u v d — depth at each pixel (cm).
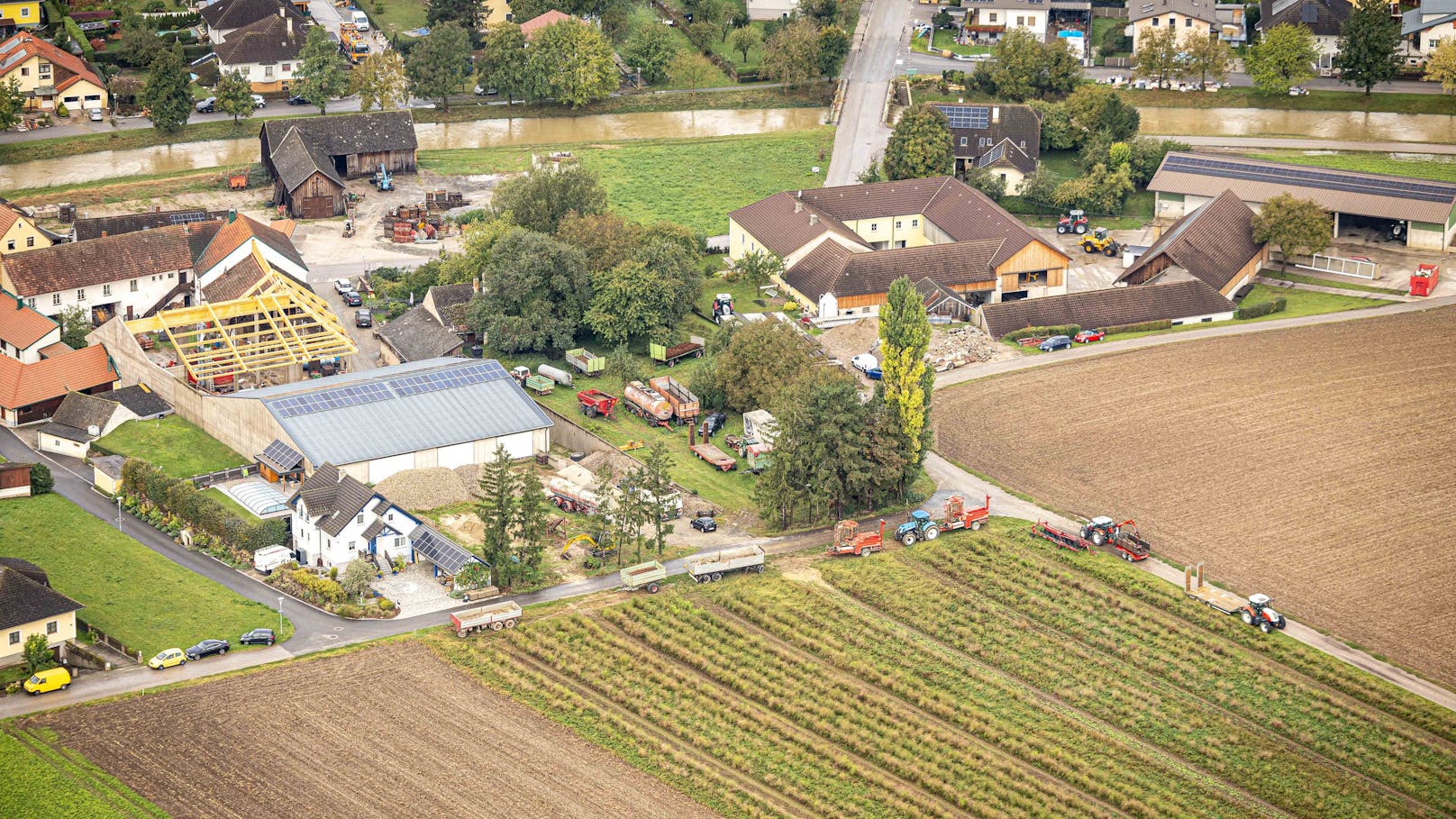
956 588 15050
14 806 11806
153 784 12138
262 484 16812
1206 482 16750
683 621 14550
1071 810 12000
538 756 12575
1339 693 13375
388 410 17425
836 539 15662
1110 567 15212
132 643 14062
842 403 16362
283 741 12700
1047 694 13525
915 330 16212
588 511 16538
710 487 17238
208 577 15250
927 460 17425
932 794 12275
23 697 13262
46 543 15650
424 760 12488
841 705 13300
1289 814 12012
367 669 13712
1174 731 12975
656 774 12400
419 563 15638
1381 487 16488
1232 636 14150
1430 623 14238
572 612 14650
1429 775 12362
